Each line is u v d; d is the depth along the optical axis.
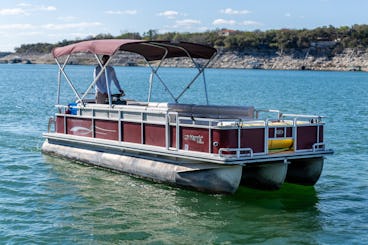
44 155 15.39
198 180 11.27
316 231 9.41
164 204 10.77
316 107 34.47
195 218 10.00
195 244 8.77
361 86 69.12
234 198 11.20
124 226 9.56
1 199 11.14
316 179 12.12
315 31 193.12
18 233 9.18
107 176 12.91
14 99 37.25
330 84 75.12
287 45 189.62
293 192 11.90
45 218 9.96
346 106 35.25
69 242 8.82
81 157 14.13
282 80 88.81
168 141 11.77
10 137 18.72
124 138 12.92
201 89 56.25
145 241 8.88
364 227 9.66
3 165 14.16
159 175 12.00
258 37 190.38
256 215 10.21
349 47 189.50
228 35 190.38
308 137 11.81
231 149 10.70
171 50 14.44
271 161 11.28
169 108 13.71
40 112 27.91
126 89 53.41
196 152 11.19
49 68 152.38
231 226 9.59
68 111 14.75
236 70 169.50
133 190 11.74
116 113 13.11
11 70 128.75
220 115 13.01
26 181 12.57
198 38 169.38
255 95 46.94
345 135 20.41
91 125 13.85
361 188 12.34
